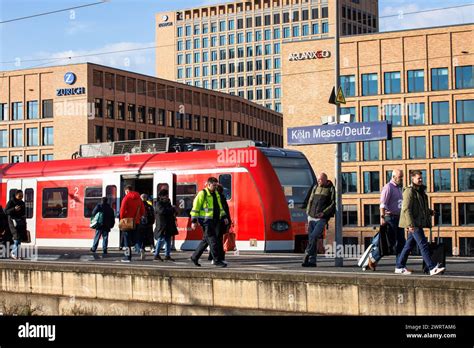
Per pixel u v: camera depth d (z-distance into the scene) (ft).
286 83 255.91
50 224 99.19
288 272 48.47
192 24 517.96
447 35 240.53
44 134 280.72
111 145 97.81
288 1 483.51
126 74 285.23
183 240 85.10
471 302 40.47
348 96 252.42
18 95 286.87
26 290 61.72
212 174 83.10
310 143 58.59
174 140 92.32
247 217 79.92
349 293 44.68
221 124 354.33
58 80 271.90
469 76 237.86
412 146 244.42
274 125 431.84
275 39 487.20
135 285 54.65
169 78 524.52
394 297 43.01
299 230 81.61
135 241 70.74
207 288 50.72
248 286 48.83
